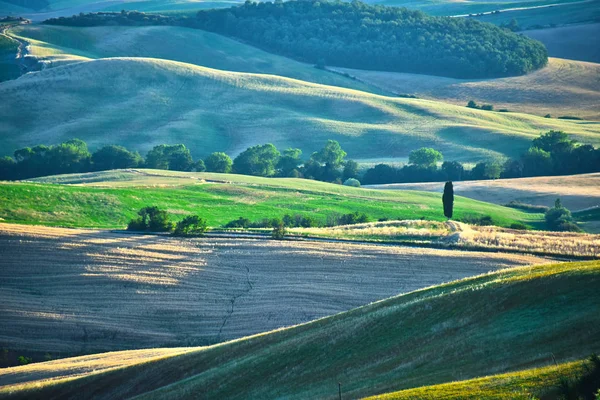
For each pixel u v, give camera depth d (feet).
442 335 448.65
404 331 469.16
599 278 446.19
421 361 426.10
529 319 430.61
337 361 460.96
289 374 463.42
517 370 381.60
